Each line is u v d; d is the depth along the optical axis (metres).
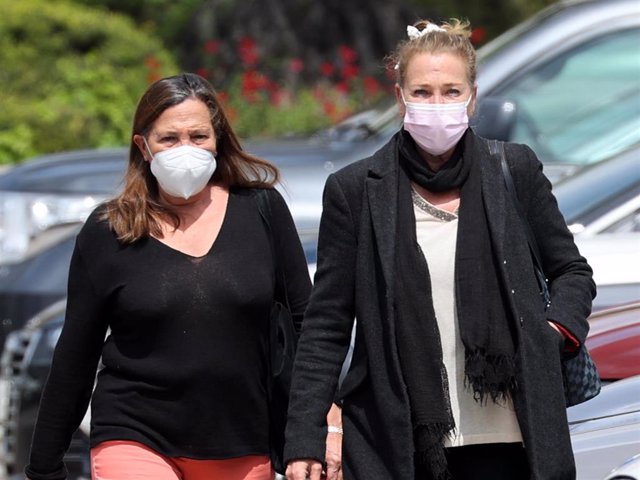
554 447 9.17
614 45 20.02
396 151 9.63
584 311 9.51
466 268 9.27
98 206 10.90
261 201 11.05
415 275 9.32
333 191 9.70
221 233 10.80
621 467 9.67
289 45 46.94
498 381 9.17
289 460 9.62
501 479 9.45
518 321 9.16
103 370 10.84
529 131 20.28
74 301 10.88
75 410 11.09
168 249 10.70
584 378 9.69
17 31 44.53
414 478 9.27
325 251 9.77
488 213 9.36
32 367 16.70
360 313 9.51
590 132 20.30
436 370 9.23
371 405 9.52
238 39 47.00
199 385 10.48
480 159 9.54
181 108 10.70
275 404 10.78
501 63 20.19
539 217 9.63
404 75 9.54
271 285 10.77
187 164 10.51
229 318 10.55
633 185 15.16
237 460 10.70
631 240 13.90
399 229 9.43
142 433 10.55
